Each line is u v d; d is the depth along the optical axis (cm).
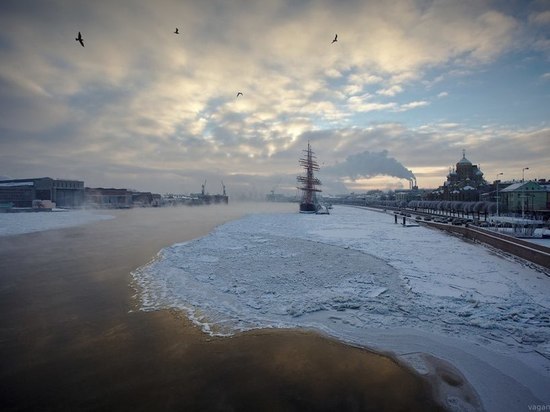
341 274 2077
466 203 6328
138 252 3008
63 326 1338
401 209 10462
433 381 931
